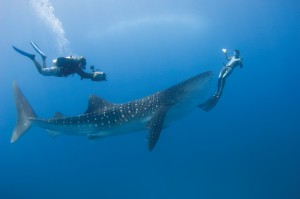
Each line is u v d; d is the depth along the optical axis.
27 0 24.44
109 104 9.57
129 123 9.14
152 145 7.43
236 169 22.80
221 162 23.27
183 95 8.65
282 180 21.34
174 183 21.69
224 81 9.91
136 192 21.73
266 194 20.52
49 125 10.01
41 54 7.80
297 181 20.95
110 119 9.21
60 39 26.41
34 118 10.19
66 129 9.82
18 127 10.43
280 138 25.64
